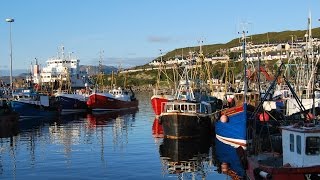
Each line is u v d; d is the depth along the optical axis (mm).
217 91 83000
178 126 48375
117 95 105000
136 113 94188
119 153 41000
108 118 81750
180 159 37875
